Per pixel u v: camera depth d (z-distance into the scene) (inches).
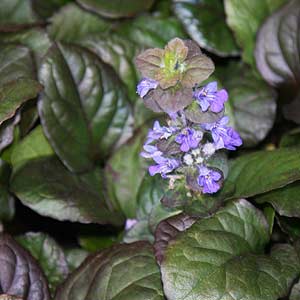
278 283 16.0
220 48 21.3
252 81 21.2
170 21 22.0
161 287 16.4
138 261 16.9
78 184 19.0
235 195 17.3
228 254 16.3
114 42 20.9
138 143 19.3
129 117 20.1
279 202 16.9
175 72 15.0
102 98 19.8
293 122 21.1
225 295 15.6
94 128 19.8
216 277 15.8
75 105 19.4
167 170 16.3
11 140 18.3
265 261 16.4
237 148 20.2
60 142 19.1
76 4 22.4
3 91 17.7
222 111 15.7
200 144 16.3
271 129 21.2
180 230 16.8
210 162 16.7
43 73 18.9
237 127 20.6
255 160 17.7
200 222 16.6
